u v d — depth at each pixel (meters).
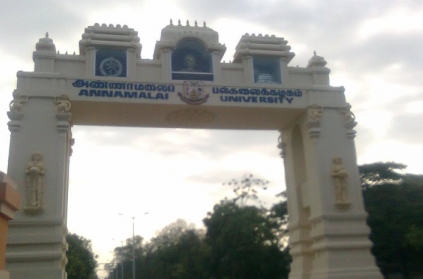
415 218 26.27
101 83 18.41
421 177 29.58
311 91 20.19
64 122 17.67
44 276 15.90
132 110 19.14
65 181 18.02
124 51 19.27
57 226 16.70
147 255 64.81
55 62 18.77
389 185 28.88
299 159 21.50
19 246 16.20
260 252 35.34
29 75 17.98
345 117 20.14
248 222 36.25
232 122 21.09
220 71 19.77
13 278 15.67
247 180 41.12
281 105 19.70
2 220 10.11
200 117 20.23
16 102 17.47
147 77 19.19
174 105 18.80
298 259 20.75
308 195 20.22
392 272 27.91
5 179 10.05
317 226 19.17
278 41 20.98
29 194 16.59
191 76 19.44
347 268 18.11
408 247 26.17
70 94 18.06
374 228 26.88
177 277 42.16
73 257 57.53
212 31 20.17
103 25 19.53
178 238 50.78
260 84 19.80
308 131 19.89
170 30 19.69
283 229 37.16
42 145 17.36
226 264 35.88
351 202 18.97
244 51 20.14
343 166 19.33
